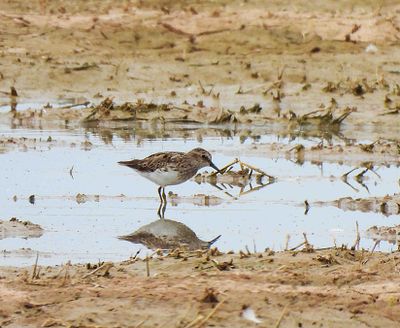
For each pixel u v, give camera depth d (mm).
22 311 9977
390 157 18391
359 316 9891
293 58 24828
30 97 22516
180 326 9664
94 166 17203
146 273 10977
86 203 14922
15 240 12875
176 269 11117
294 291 10352
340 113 21297
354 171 17172
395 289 10445
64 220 13914
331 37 26312
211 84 23328
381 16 27438
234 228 13656
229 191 15906
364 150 18578
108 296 10250
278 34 26547
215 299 10125
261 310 9953
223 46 25875
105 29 26812
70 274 10969
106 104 21516
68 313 9922
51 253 12242
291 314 9891
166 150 18469
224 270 11023
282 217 14320
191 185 16359
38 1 28875
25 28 26641
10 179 16188
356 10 28250
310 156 18359
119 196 15359
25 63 23984
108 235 13219
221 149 18750
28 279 10773
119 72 23797
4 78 23234
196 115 21438
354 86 22516
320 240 13031
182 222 13969
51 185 15859
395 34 26438
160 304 10070
